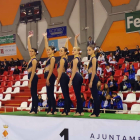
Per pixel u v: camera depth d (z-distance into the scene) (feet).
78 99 16.81
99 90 28.94
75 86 16.63
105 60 39.22
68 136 15.55
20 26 55.21
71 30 48.96
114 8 44.62
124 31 43.65
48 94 18.26
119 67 39.65
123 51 40.42
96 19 46.47
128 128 13.65
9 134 18.08
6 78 48.55
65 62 17.20
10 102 39.60
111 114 18.39
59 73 17.03
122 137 13.80
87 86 35.63
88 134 14.89
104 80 34.99
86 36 47.16
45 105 30.63
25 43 54.39
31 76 18.52
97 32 46.29
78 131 15.25
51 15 51.65
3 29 57.16
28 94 40.27
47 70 18.20
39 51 52.39
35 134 16.87
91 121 14.82
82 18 47.67
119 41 44.06
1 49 57.26
